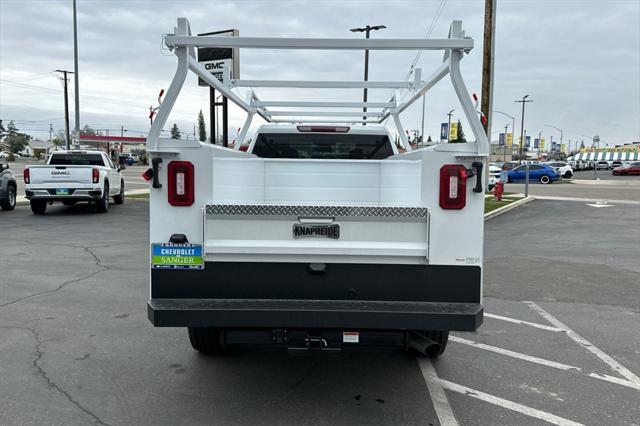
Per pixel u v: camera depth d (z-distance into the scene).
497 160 106.81
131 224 14.56
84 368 4.54
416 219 3.48
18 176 42.94
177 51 3.46
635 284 7.98
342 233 3.50
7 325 5.68
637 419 3.74
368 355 4.96
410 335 3.72
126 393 4.07
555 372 4.61
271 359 4.82
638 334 5.68
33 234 12.57
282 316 3.36
